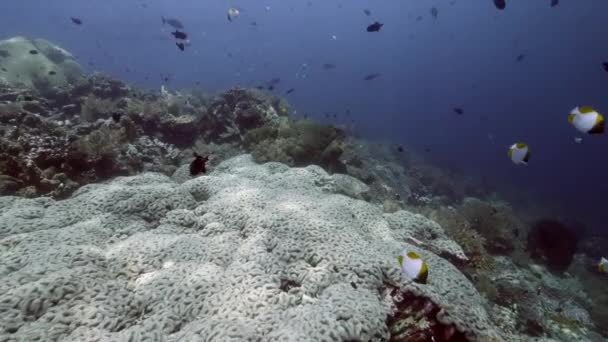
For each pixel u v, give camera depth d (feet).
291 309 9.77
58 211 15.12
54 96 41.42
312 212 15.30
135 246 12.53
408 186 51.70
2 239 12.52
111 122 29.04
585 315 23.85
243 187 18.30
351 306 9.63
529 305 20.63
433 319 11.03
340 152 28.94
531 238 32.99
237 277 10.86
